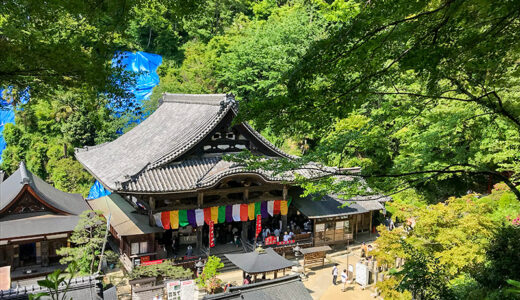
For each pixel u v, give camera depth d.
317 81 7.69
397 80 8.88
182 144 27.52
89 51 6.72
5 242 24.58
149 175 25.69
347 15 9.88
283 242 29.64
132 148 32.09
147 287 22.16
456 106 16.00
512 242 11.38
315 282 25.73
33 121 49.44
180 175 26.47
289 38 43.12
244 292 17.22
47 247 26.28
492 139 16.22
